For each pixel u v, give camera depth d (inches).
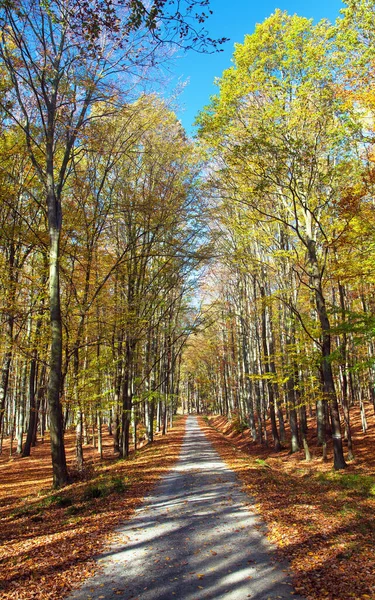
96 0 290.0
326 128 596.4
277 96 604.7
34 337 627.5
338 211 558.3
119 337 782.5
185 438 1227.9
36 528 339.0
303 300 858.1
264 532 289.6
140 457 807.7
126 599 199.6
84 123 558.9
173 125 790.5
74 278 674.2
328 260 689.0
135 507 381.1
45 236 623.2
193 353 2375.7
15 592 211.8
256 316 994.1
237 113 624.1
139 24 262.2
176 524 319.3
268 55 577.9
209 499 400.2
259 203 745.0
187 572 228.7
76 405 653.3
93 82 523.5
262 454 932.6
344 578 211.8
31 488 610.9
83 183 653.9
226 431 1562.5
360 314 528.4
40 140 603.2
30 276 614.2
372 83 500.7
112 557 255.4
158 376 1131.3
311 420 1218.6
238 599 195.2
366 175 532.4
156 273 841.5
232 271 1097.4
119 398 874.8
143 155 757.9
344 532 283.7
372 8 496.7
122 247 854.5
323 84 571.8
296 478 567.8
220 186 657.0
